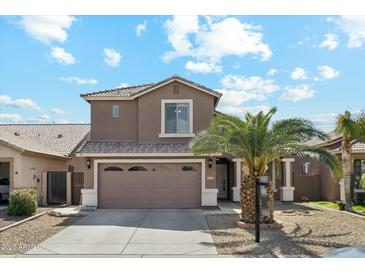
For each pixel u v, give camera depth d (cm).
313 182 2908
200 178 2223
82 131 3528
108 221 1717
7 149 2350
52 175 2569
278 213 2017
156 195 2219
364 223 1666
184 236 1375
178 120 2338
